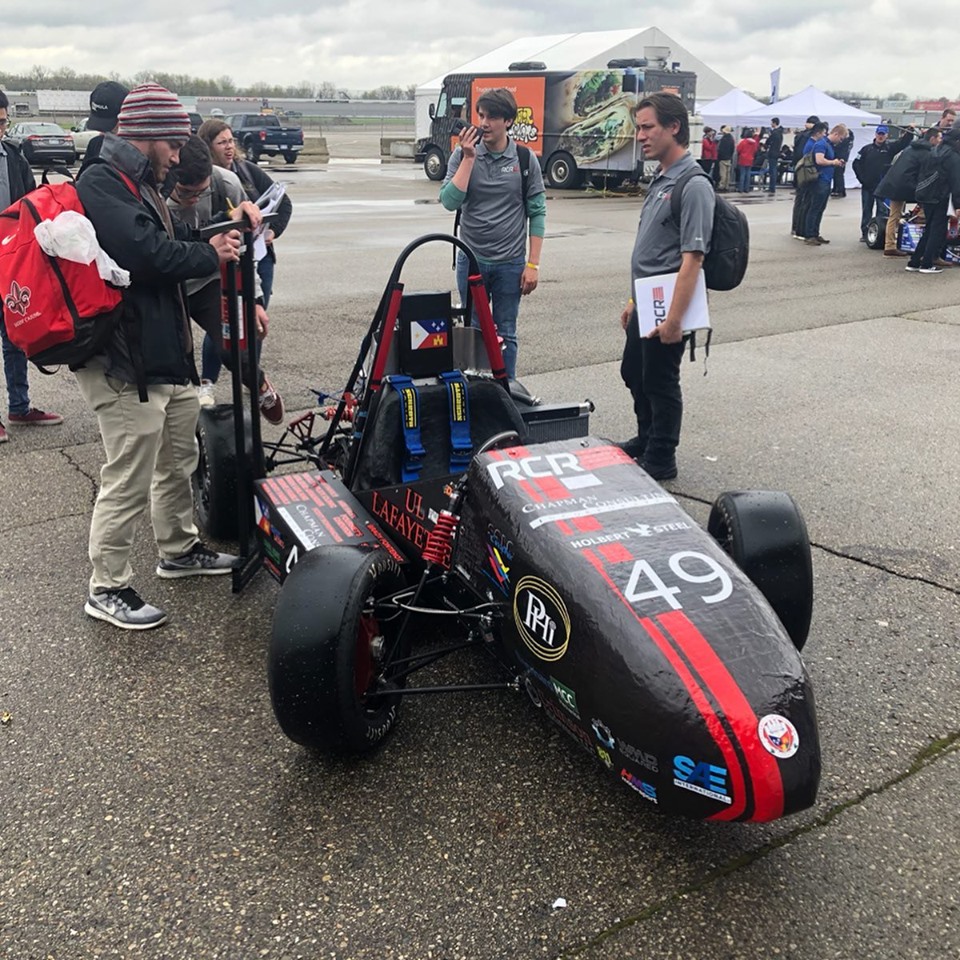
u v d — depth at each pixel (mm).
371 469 3910
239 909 2562
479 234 6195
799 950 2449
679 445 6320
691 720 2430
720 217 5055
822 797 3014
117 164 3525
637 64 24844
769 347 9125
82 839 2811
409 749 3227
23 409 6270
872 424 6812
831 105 28875
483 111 5941
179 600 4207
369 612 3045
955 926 2527
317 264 13008
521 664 2982
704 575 2770
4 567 4445
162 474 4195
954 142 13039
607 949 2443
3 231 3467
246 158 6703
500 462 3225
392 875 2680
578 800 2982
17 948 2436
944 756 3217
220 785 3045
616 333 9328
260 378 4953
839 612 4164
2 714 3385
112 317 3525
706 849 2785
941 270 13859
